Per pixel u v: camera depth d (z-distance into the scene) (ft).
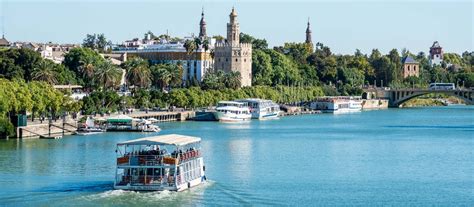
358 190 515.91
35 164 601.62
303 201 476.13
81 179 528.63
